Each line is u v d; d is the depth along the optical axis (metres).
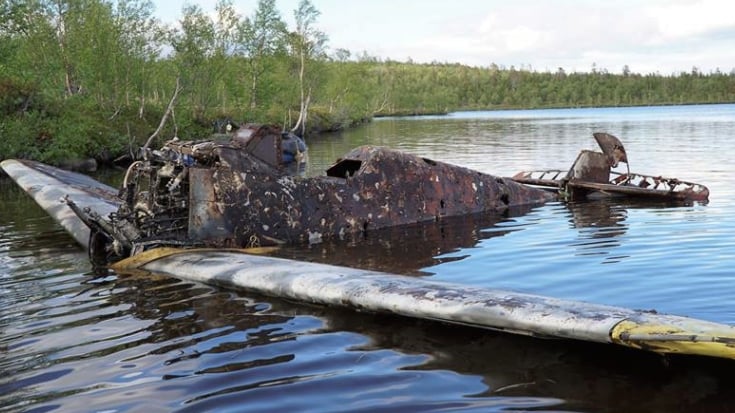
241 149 8.62
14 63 33.22
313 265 6.69
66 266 8.02
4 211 13.97
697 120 58.72
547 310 4.60
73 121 29.98
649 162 20.50
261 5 49.72
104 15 37.25
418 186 10.58
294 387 3.97
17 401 3.94
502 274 6.86
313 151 32.84
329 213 9.34
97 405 3.82
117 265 7.76
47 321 5.64
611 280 6.42
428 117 110.44
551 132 45.12
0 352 4.86
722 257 7.20
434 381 4.01
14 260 8.55
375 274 6.12
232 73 48.38
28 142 27.11
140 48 38.16
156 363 4.49
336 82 72.25
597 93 194.00
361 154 10.30
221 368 4.35
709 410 3.46
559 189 13.20
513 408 3.57
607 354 4.34
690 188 12.38
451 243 8.68
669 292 5.89
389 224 10.07
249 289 6.34
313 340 4.88
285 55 52.81
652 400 3.62
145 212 8.22
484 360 4.34
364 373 4.18
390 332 5.01
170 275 7.20
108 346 4.90
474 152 27.56
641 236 8.71
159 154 8.44
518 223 10.16
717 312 5.23
